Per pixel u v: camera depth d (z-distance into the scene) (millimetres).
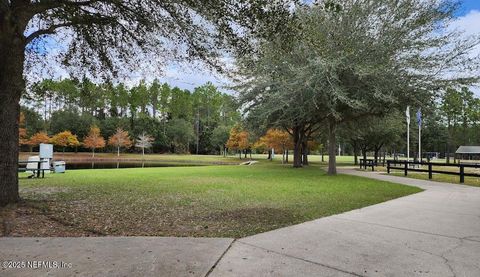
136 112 71812
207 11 7477
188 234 5410
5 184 7156
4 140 7164
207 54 8836
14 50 7145
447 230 5805
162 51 9594
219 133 67875
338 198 9664
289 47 7875
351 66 15531
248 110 23219
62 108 62031
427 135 54000
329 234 5441
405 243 4973
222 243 4820
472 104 43438
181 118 80875
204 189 11523
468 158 63656
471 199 9625
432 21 15836
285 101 17422
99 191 10570
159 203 8484
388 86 15977
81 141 61531
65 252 4277
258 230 5727
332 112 16844
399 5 16000
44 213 6762
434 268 3930
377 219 6699
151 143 66375
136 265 3838
